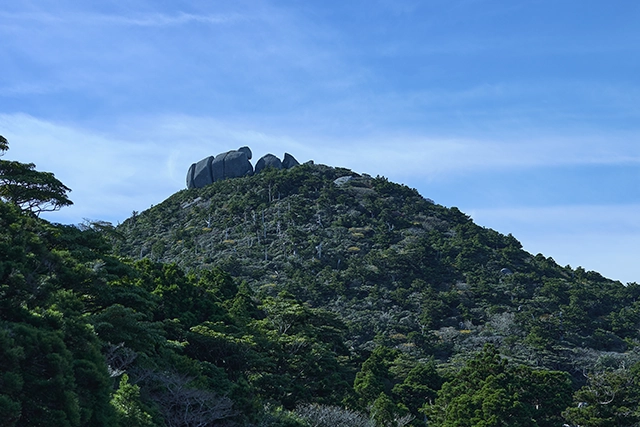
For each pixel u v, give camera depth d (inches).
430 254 7170.3
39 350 1094.4
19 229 1472.7
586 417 2674.7
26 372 1077.8
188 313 2394.2
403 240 7475.4
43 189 1902.1
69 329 1222.9
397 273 6614.2
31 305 1262.3
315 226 7564.0
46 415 1055.6
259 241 6973.4
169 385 1636.3
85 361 1193.4
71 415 1067.9
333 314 3100.4
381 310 5836.6
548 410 2935.5
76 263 1626.5
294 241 6914.4
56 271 1509.6
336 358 3058.6
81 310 1545.3
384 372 3427.7
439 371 4082.2
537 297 6343.5
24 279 1242.0
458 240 7746.1
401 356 3964.1
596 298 6501.0
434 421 3110.2
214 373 2006.6
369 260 6756.9
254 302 3292.3
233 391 1849.2
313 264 6535.4
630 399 2682.1
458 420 2780.5
